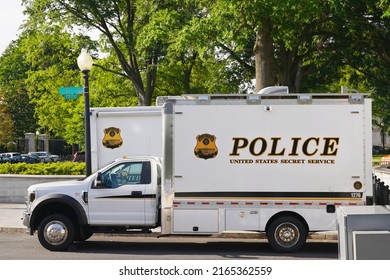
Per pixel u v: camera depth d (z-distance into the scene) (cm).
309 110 1278
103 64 4244
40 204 1313
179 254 1298
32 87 4309
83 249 1369
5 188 2272
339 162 1273
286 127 1281
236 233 1584
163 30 2658
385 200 1348
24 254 1287
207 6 2644
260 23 2267
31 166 2325
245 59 3394
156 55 3581
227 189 1284
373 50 3050
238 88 3494
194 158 1288
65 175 2259
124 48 4178
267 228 1289
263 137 1283
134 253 1314
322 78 3375
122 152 1934
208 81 3769
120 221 1307
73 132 4872
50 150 7481
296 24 2475
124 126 1938
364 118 1273
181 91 4238
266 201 1277
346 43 3031
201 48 2269
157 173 1327
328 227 1270
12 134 6750
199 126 1289
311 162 1277
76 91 1920
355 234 648
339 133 1275
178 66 4009
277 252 1315
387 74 3020
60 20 3762
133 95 4372
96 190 1313
